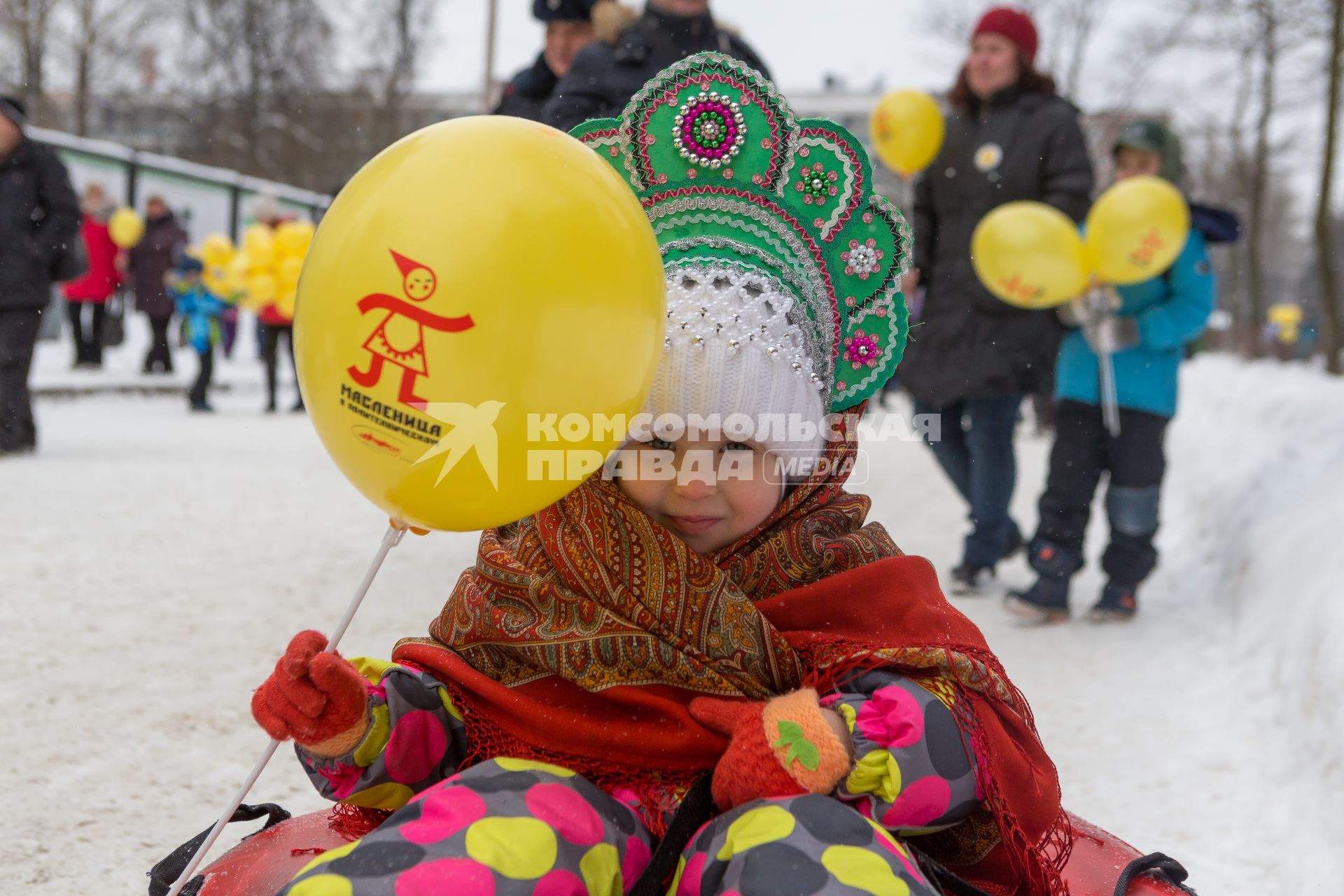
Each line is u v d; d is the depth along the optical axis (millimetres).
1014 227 4426
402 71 33625
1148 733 3334
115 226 14727
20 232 7480
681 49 3977
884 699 1505
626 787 1600
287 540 5500
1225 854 2592
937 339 5020
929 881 1498
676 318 1622
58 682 3346
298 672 1495
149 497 6410
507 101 5051
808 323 1723
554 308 1301
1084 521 4656
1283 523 4574
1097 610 4617
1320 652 3195
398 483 1364
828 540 1734
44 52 27453
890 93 5594
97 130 32219
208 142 32625
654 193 1752
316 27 33562
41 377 13359
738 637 1595
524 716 1613
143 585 4492
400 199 1324
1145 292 4480
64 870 2289
